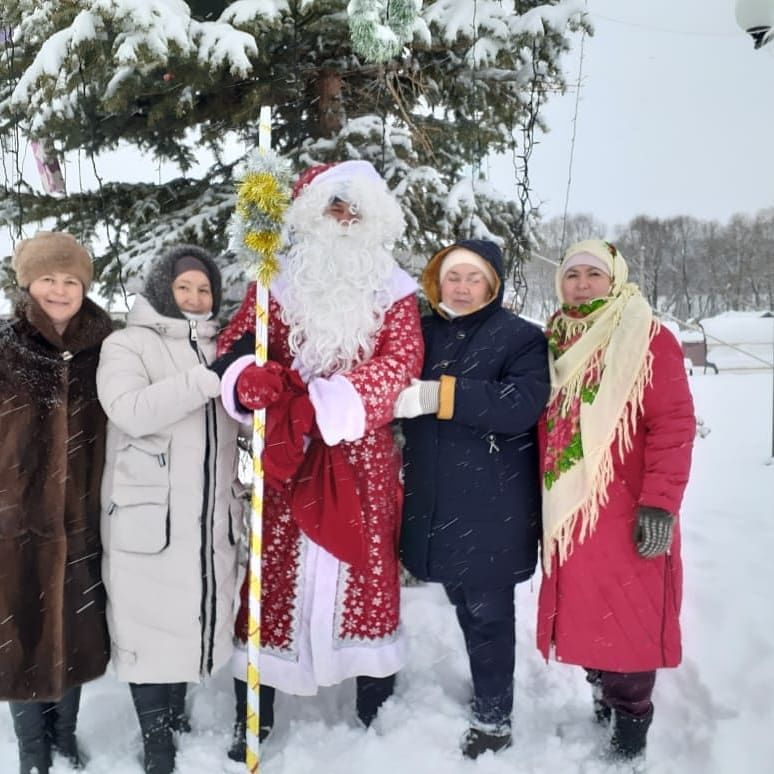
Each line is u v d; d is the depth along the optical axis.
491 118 3.64
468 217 3.37
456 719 2.41
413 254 3.53
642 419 2.08
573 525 2.08
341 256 2.10
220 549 2.11
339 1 2.71
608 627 2.06
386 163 3.32
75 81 2.74
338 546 2.08
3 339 1.94
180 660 2.03
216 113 3.40
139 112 3.36
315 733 2.39
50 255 1.95
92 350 2.06
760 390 13.02
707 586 3.41
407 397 2.08
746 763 2.12
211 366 2.10
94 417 2.04
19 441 1.92
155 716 2.11
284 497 2.18
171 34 2.51
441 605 3.29
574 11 3.07
